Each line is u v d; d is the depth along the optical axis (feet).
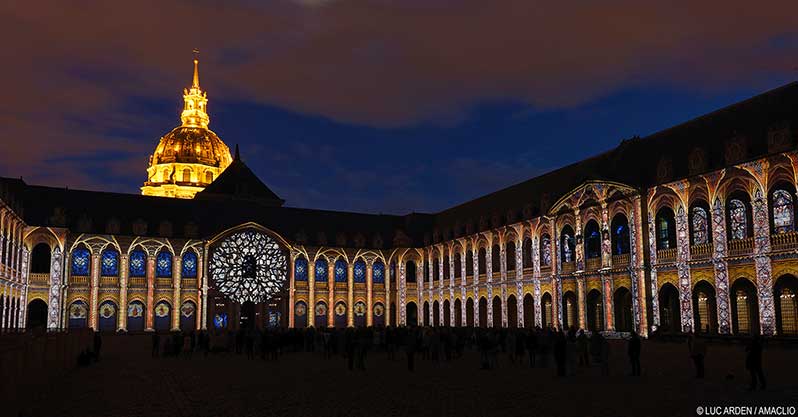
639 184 190.80
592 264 208.95
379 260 322.96
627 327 196.54
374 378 107.14
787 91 167.02
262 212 316.40
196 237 284.82
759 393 80.07
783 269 149.59
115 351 184.44
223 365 137.39
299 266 307.37
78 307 262.47
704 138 184.96
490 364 126.11
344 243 315.99
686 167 183.62
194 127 451.53
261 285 293.43
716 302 165.68
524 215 246.68
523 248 248.73
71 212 273.13
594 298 209.77
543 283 234.17
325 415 72.33
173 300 278.26
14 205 213.66
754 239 156.66
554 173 252.21
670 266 179.42
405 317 318.86
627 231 198.39
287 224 317.22
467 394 85.71
